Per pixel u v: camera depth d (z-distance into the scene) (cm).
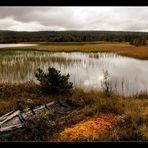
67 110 990
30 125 754
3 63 2388
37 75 1402
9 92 1303
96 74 1942
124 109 952
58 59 2831
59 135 714
